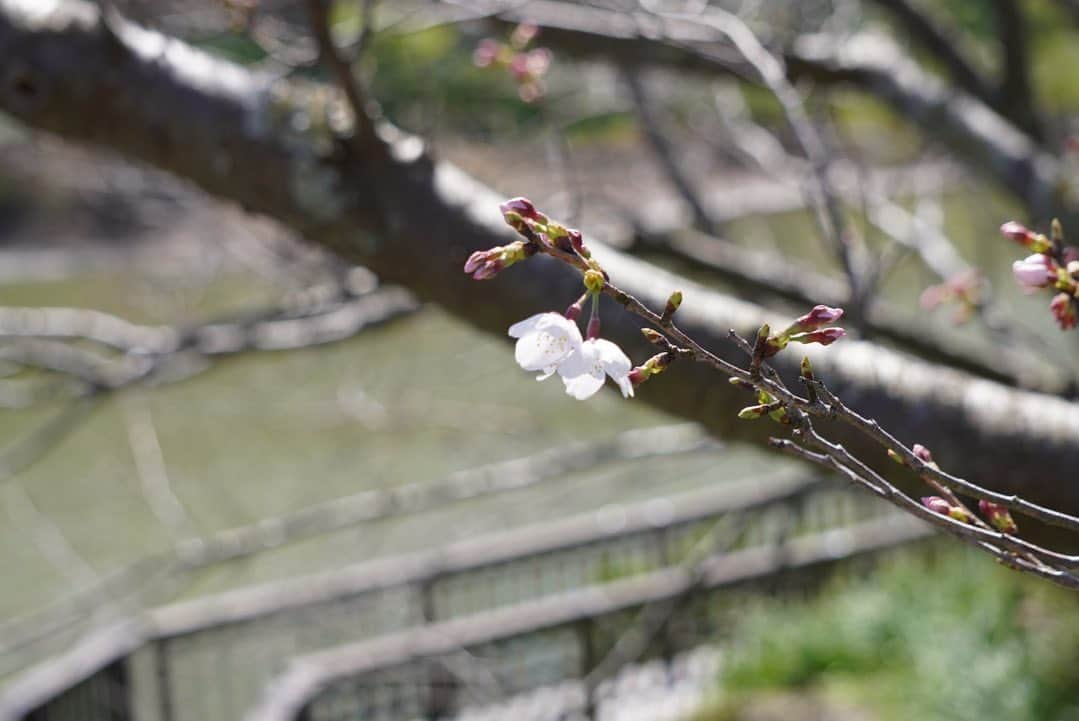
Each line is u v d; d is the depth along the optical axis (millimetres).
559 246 1510
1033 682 9320
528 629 10008
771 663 10266
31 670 10578
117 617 9070
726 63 5129
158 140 3336
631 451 6504
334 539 13297
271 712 9148
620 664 6578
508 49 3787
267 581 12367
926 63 7566
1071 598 9711
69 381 5008
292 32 4754
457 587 12641
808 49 5648
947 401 2887
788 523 7258
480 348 9352
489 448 9984
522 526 12008
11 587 13055
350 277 4941
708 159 8875
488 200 3246
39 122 3398
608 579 11562
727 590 10945
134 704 9445
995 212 7625
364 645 9727
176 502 7105
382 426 7629
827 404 1705
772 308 5180
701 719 9789
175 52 3361
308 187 3219
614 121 7664
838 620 10750
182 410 14188
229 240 6777
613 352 1498
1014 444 2836
